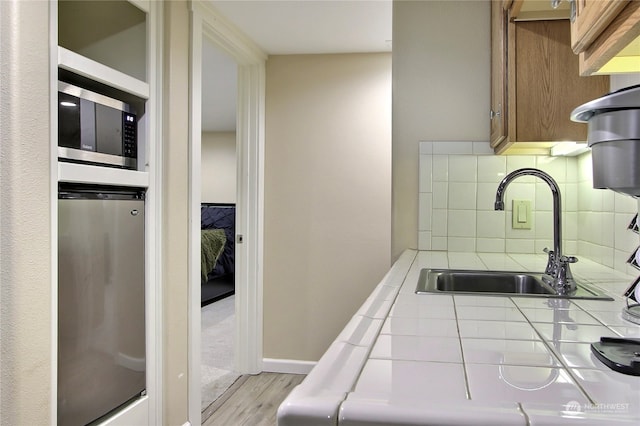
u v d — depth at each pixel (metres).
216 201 7.41
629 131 0.72
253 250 3.25
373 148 3.20
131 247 1.93
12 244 1.37
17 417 1.38
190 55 2.27
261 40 2.97
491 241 2.12
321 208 3.26
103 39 2.11
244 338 3.25
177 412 2.20
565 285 1.17
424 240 2.19
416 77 2.22
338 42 3.00
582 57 0.93
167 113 2.11
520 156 2.10
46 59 1.48
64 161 1.62
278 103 3.29
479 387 0.53
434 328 0.79
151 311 2.04
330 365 0.58
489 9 2.16
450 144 2.18
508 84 1.66
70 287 1.63
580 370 0.59
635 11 0.66
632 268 1.37
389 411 0.46
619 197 1.49
